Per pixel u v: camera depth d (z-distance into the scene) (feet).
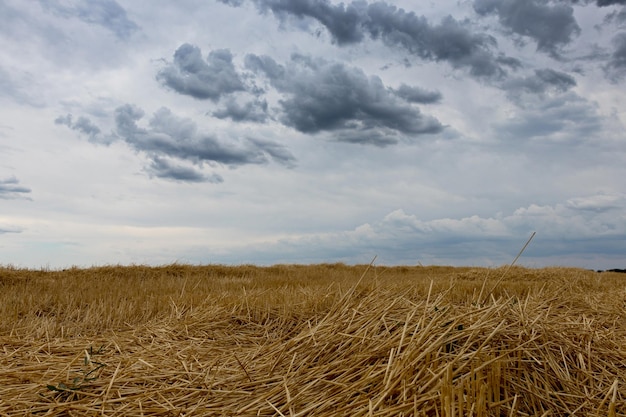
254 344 15.42
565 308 16.63
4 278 33.68
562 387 9.92
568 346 11.32
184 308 20.53
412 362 8.54
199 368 11.53
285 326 17.40
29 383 10.56
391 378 8.29
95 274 40.01
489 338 9.78
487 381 8.43
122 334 16.60
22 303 22.35
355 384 8.64
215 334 16.06
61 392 9.84
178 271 45.06
